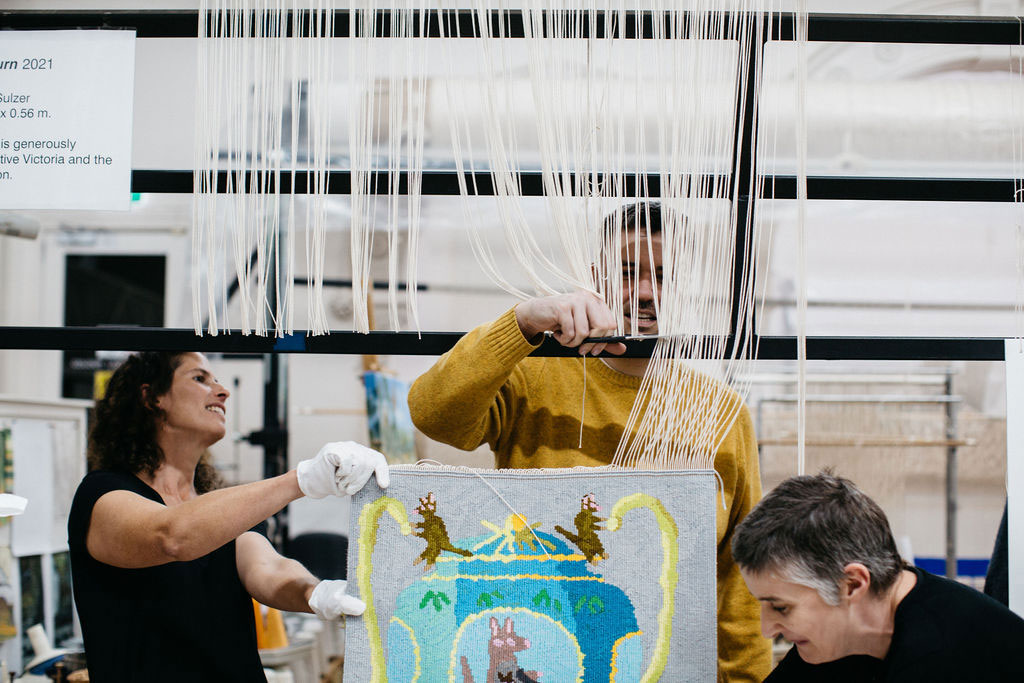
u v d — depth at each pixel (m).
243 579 1.43
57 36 1.32
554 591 1.19
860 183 1.33
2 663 2.08
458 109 1.83
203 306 3.44
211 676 1.33
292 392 3.49
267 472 3.15
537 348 1.30
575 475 1.21
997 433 2.92
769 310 3.27
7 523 2.13
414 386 1.29
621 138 1.21
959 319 3.34
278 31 1.29
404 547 1.19
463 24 1.34
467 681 1.16
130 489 1.37
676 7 1.23
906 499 2.89
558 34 1.22
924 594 1.06
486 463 2.99
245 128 1.27
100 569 1.32
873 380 2.91
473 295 3.10
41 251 3.69
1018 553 1.29
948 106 2.43
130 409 1.46
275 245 1.28
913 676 0.99
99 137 1.31
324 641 2.63
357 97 1.37
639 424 1.36
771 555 1.04
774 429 2.88
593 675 1.17
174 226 3.69
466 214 1.24
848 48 2.88
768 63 2.22
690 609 1.18
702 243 1.23
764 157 1.28
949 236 3.34
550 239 1.30
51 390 3.43
